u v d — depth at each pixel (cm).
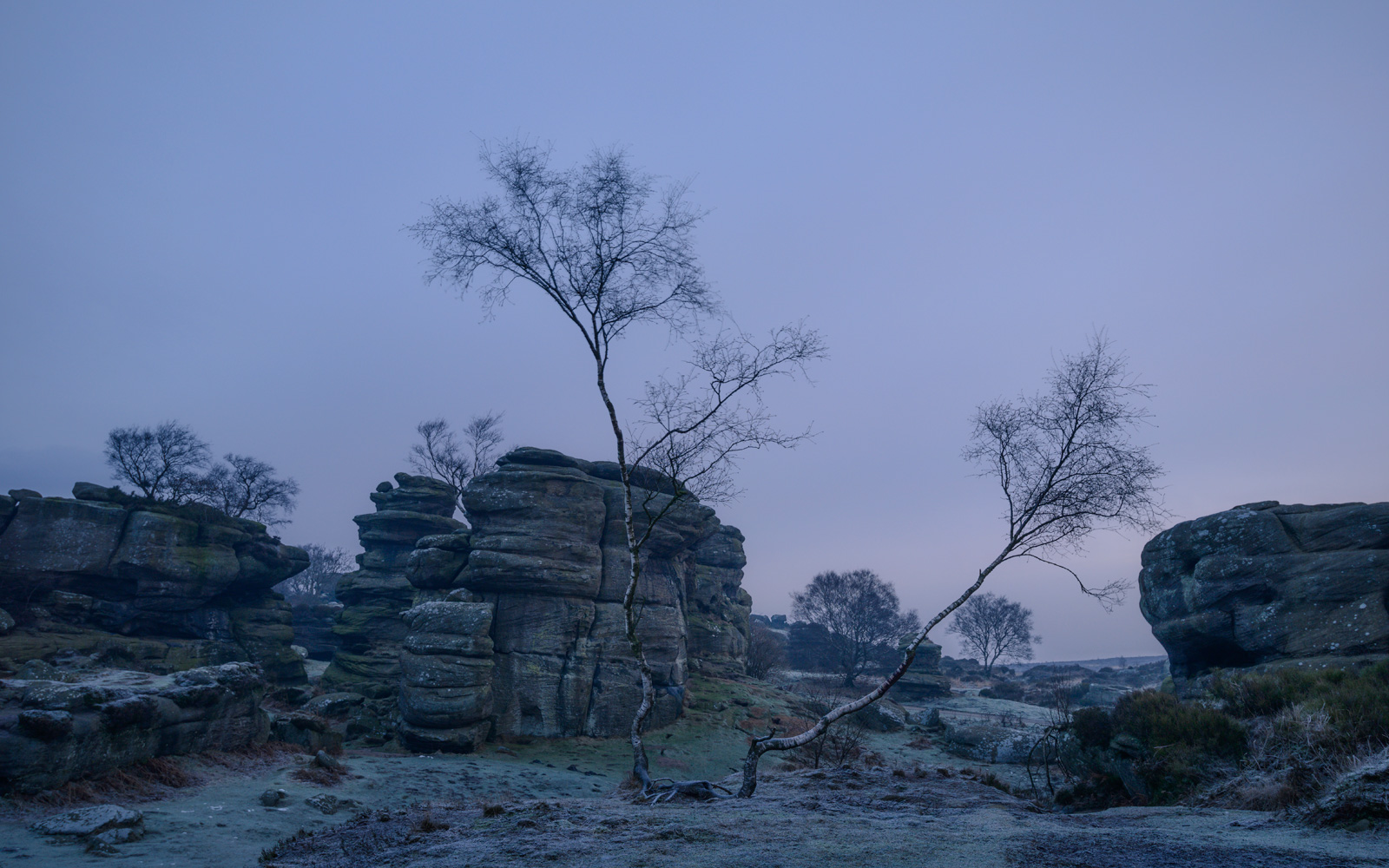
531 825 984
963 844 760
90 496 4609
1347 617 2800
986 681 11181
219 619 4794
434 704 3569
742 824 937
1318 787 1034
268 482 6569
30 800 1623
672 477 1681
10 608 3991
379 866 791
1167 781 1436
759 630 9475
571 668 4041
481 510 4300
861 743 4284
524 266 1689
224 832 1533
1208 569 3225
